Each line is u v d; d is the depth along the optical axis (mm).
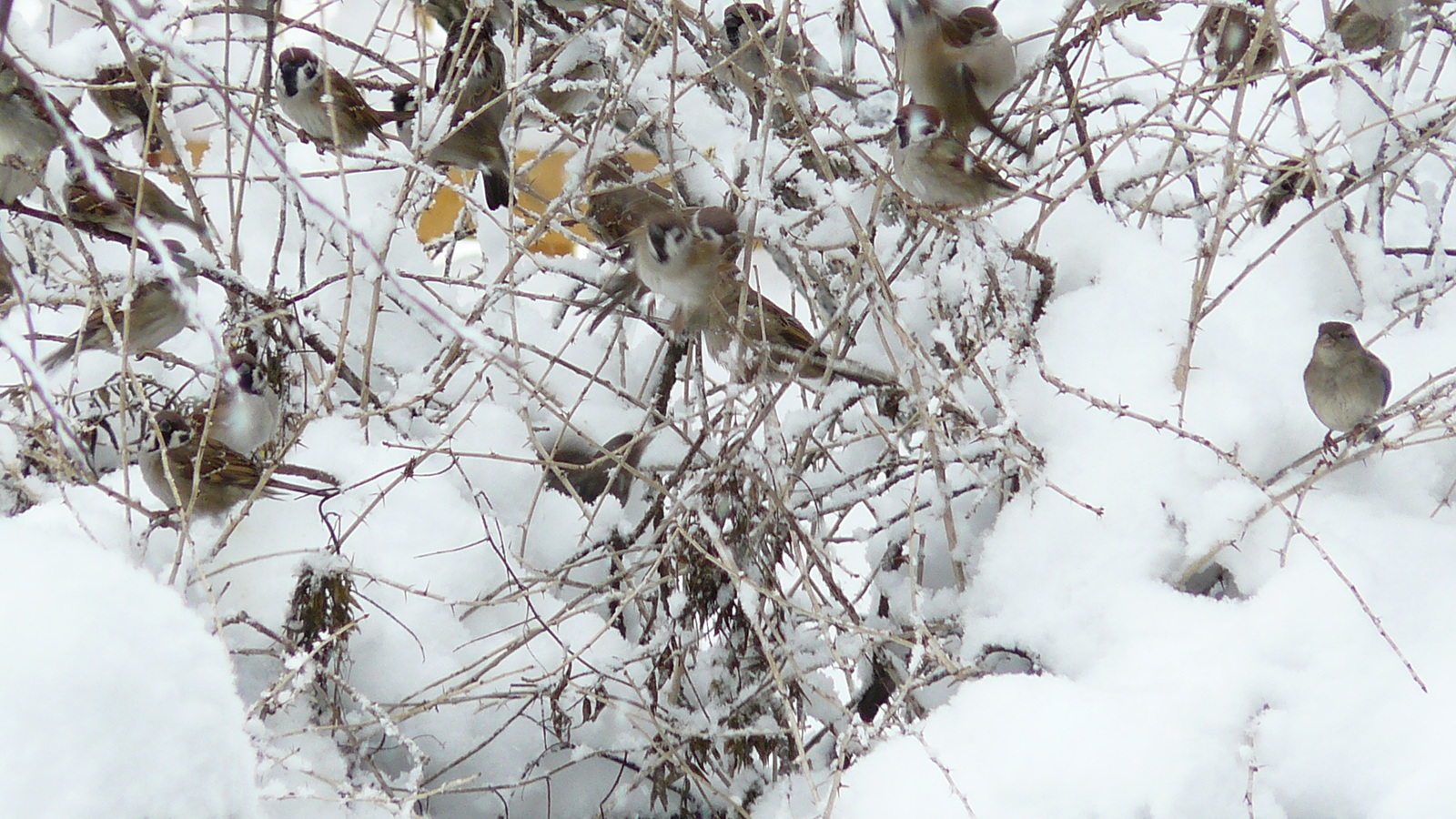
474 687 7199
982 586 7492
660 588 8430
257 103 8461
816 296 9695
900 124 7809
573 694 8156
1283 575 6789
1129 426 7547
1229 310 8531
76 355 7258
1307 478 7285
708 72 8148
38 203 10148
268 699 6609
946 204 7840
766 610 8148
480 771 7852
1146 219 9398
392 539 8375
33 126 8938
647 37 8297
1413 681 6223
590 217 9922
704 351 10930
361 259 9828
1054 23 10711
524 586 7816
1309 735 6215
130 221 4492
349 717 7617
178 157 8680
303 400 9641
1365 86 8438
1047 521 7391
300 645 7551
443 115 9516
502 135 9773
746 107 10531
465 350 8219
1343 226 8719
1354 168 8930
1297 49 11961
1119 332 8055
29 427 7512
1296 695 6336
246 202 10812
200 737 4387
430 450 7781
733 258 8297
